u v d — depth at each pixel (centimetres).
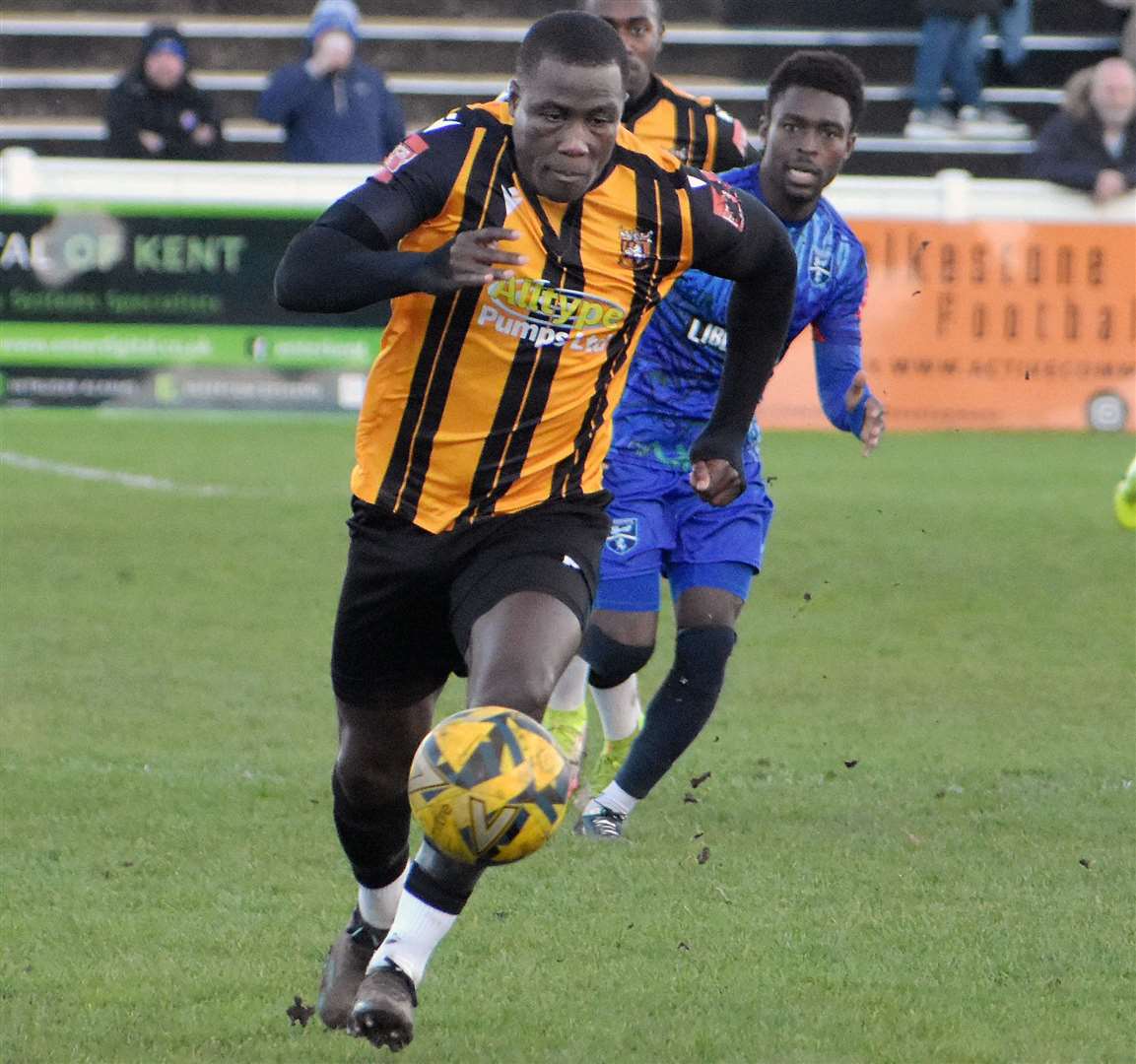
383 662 1291
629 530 1870
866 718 2403
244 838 1806
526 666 1176
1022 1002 1391
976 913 1603
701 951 1499
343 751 1320
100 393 5181
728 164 2152
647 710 1858
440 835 1109
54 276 5134
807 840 1836
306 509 3972
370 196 1189
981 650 2847
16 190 5091
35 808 1902
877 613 3123
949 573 3462
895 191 5222
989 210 5231
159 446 4747
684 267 1278
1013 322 5272
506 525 1261
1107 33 6875
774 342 1369
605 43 1198
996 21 6638
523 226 1217
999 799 2002
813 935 1540
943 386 5281
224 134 6316
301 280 1172
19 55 6775
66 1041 1292
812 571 3466
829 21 6894
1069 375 5294
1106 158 5222
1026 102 6675
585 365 1259
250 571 3344
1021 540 3806
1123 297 5272
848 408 1931
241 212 5125
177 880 1672
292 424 5184
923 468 4703
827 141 1855
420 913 1174
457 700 2505
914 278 5234
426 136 1220
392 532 1265
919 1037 1317
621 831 1853
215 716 2334
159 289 5138
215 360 5175
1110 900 1645
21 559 3425
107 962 1460
